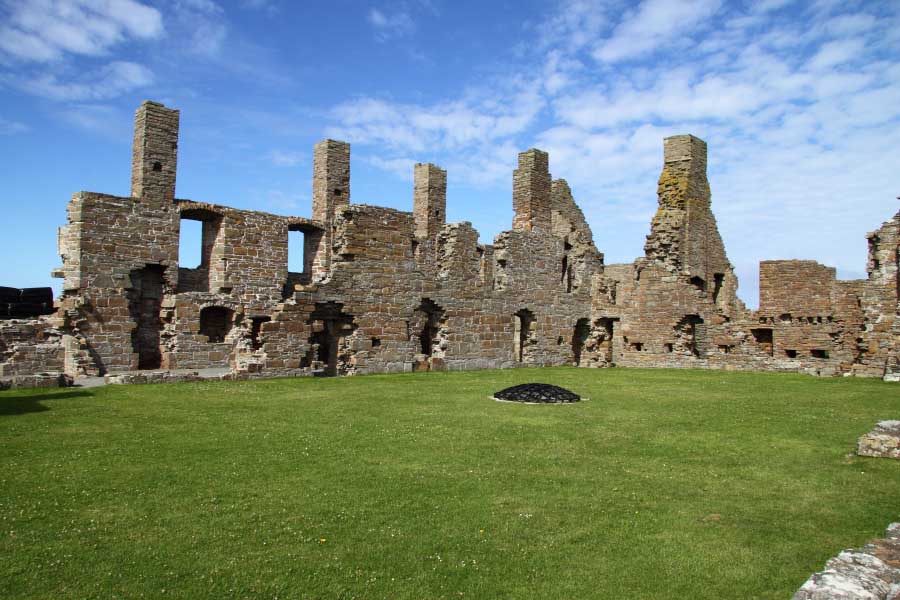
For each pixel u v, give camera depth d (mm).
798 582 7566
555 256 38969
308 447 13500
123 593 7113
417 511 9703
